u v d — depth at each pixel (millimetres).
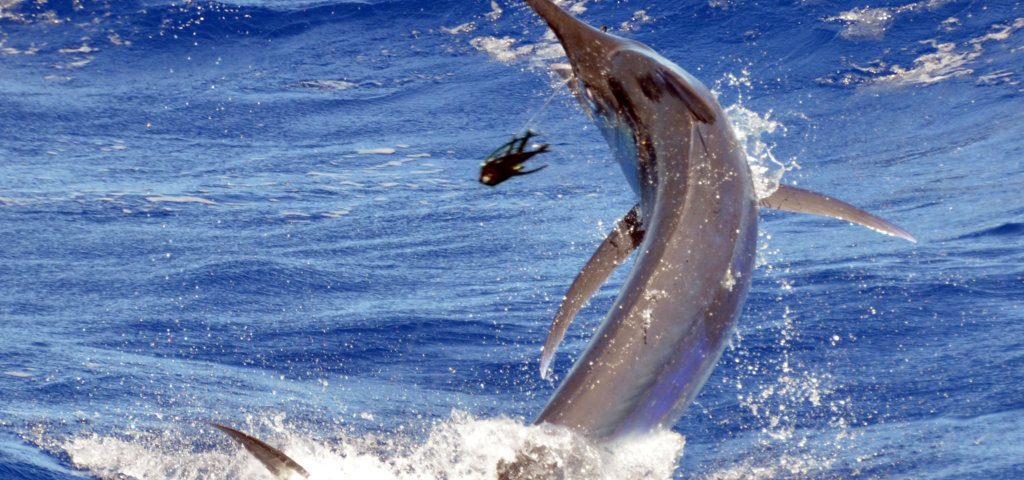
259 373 23984
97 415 20594
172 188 43344
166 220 38469
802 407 20703
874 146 47875
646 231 15172
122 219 38344
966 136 47719
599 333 14211
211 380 23250
